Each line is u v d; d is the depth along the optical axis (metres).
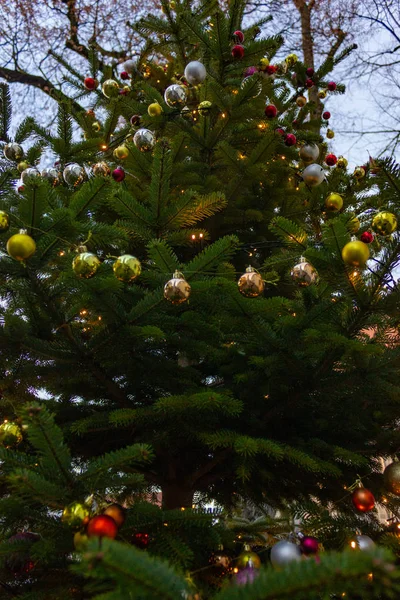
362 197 3.73
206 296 2.41
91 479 1.95
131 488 2.83
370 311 2.27
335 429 2.71
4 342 2.28
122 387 2.76
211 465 2.73
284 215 3.67
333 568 1.15
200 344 2.47
